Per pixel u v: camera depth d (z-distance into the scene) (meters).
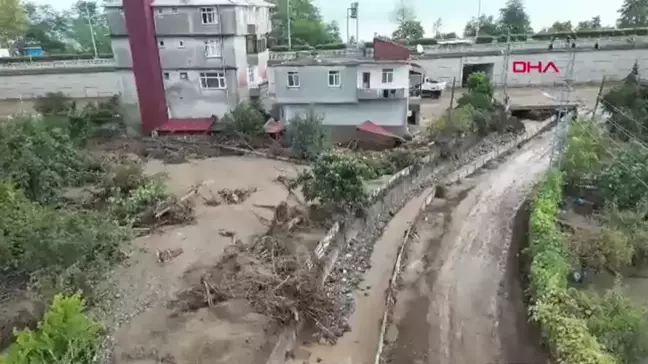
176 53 42.22
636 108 37.72
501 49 58.78
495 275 22.78
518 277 22.48
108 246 20.91
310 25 77.00
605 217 25.56
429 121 45.09
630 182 27.17
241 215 27.81
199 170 35.72
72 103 47.22
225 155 39.19
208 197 30.44
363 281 22.53
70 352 14.05
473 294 21.33
